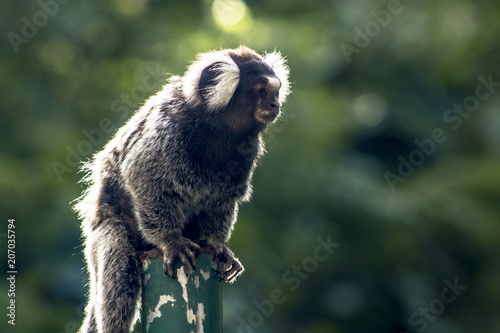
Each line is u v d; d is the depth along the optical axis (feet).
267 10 61.72
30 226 49.08
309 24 59.52
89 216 28.19
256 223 50.16
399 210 52.90
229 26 58.08
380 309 53.72
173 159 26.91
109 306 25.76
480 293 56.39
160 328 22.25
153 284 22.61
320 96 55.11
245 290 47.65
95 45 57.36
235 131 27.99
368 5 61.21
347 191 51.52
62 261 47.21
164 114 27.40
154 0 60.64
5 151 52.11
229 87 27.53
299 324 52.29
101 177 28.07
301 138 51.80
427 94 64.95
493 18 67.87
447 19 65.51
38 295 46.73
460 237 56.44
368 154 62.13
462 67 67.36
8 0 52.31
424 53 65.00
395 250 53.26
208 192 27.76
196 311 22.26
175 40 56.65
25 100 52.85
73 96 55.16
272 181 50.55
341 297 52.54
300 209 51.34
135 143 27.04
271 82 27.91
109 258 26.23
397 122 61.82
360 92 62.39
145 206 26.30
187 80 28.12
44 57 55.36
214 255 26.25
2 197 49.03
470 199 57.52
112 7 57.98
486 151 63.52
